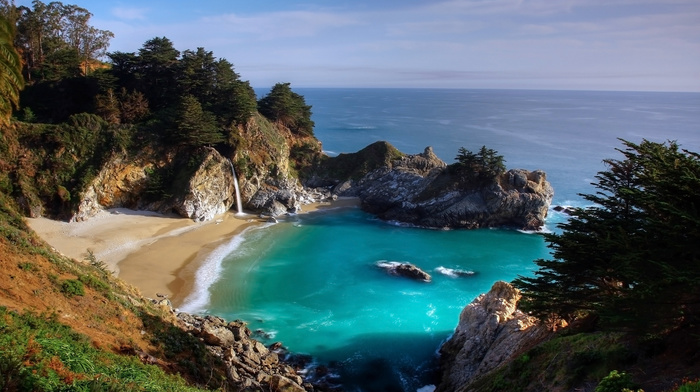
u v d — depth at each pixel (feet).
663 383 66.33
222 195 278.26
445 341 150.61
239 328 145.59
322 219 289.53
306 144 370.73
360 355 142.20
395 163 341.62
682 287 70.03
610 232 88.99
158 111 291.17
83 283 103.19
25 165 237.25
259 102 362.33
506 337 123.65
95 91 289.94
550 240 101.09
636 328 74.08
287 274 200.34
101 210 250.37
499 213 279.08
